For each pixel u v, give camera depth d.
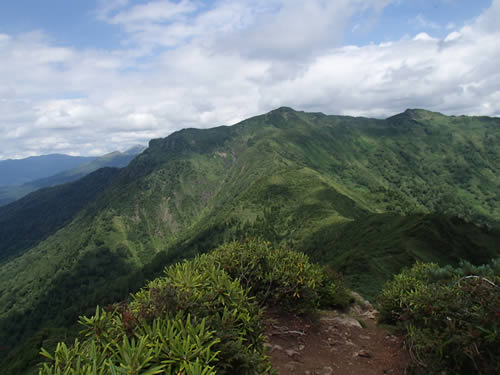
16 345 114.88
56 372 3.18
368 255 37.50
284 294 7.92
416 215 59.88
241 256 8.04
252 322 4.95
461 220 56.84
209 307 4.69
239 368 3.86
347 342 7.32
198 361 3.26
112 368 3.00
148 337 3.61
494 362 4.49
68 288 141.38
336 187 150.75
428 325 5.76
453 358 5.02
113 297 114.94
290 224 118.81
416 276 11.84
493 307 4.74
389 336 7.78
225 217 142.38
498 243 51.03
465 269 10.06
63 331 28.78
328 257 69.00
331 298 10.61
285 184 151.38
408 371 5.79
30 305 134.00
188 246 135.38
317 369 5.95
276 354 6.35
